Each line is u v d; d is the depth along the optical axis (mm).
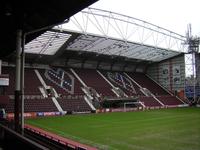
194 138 21484
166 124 30688
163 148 17984
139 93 62156
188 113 45250
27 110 43625
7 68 50406
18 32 16422
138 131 25703
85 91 54688
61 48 46625
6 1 14305
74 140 21359
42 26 16141
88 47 50125
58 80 55250
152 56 62156
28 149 8211
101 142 20406
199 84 64875
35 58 53125
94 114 45219
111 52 55438
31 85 50688
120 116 41000
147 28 48750
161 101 62375
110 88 59500
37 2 13812
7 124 18922
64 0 12195
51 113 44406
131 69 70312
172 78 67562
